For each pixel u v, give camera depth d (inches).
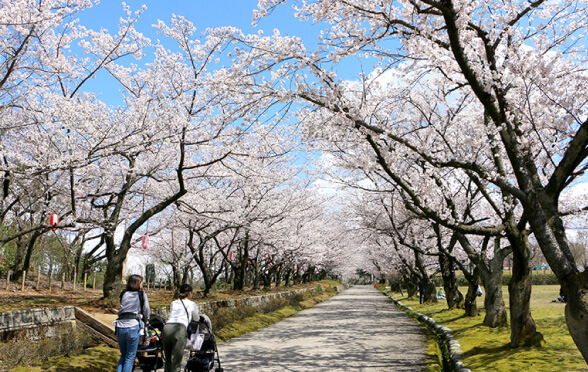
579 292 180.9
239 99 320.2
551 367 247.3
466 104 453.4
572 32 306.5
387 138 274.8
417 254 968.3
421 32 254.5
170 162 537.3
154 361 274.7
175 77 458.0
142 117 425.1
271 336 511.2
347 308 1029.8
